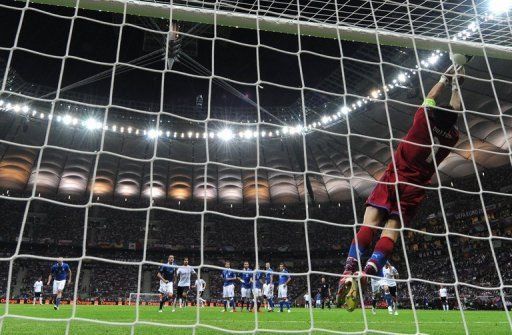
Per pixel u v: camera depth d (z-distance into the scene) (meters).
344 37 5.11
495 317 14.23
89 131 40.72
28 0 4.30
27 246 38.66
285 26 4.96
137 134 40.75
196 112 40.88
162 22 21.44
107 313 13.23
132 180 42.09
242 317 12.02
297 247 42.28
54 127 39.22
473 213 35.66
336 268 41.69
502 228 33.91
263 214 43.81
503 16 5.64
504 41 6.23
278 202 43.59
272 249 42.28
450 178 36.78
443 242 37.12
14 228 38.31
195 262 42.28
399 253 39.75
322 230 42.75
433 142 3.97
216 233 43.03
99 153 3.79
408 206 3.89
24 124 36.34
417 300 30.86
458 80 4.41
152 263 3.42
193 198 43.50
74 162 40.06
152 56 32.75
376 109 35.22
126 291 38.38
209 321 9.89
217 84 36.00
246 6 5.64
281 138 42.31
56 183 39.97
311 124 39.53
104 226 41.28
